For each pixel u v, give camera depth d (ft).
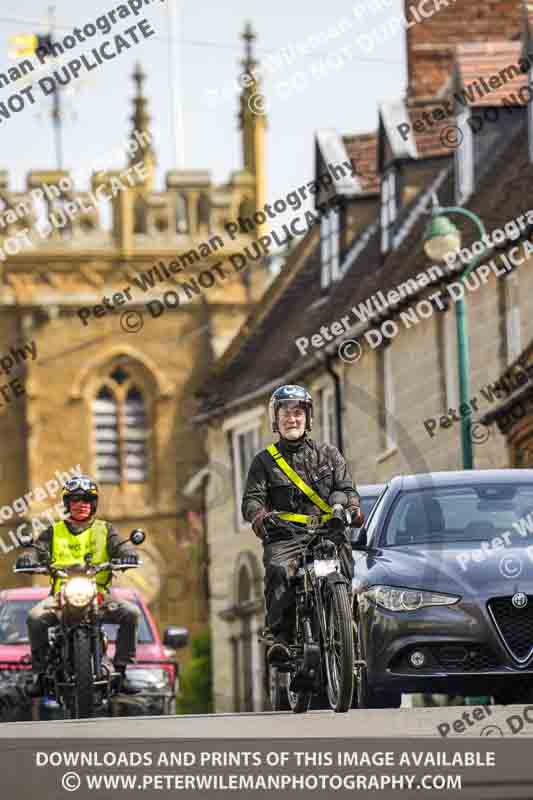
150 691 244.42
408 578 176.65
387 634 175.11
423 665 174.09
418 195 480.64
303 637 157.69
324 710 178.09
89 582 188.14
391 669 175.11
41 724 171.53
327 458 159.33
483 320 389.60
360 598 179.22
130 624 197.16
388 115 490.08
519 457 364.58
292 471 158.30
